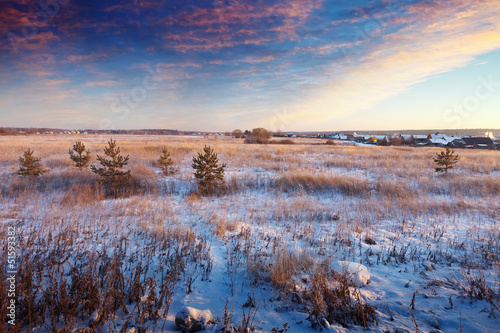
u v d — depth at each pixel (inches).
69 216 266.7
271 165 673.6
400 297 123.2
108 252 170.4
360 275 138.0
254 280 139.8
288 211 300.0
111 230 225.5
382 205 331.9
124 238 192.9
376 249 192.5
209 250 184.1
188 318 95.0
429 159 834.2
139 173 504.4
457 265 162.2
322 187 429.1
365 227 247.4
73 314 99.0
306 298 120.1
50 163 625.0
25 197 338.3
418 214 293.9
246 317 106.3
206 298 121.6
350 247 195.6
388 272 153.5
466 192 408.5
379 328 99.6
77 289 110.0
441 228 244.5
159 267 149.6
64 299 100.7
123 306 105.9
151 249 176.9
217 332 93.6
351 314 106.5
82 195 351.6
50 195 364.5
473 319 103.8
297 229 241.9
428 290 130.2
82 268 142.5
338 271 138.2
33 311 98.0
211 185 412.2
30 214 272.8
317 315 104.0
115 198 372.2
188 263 159.6
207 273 147.6
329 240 201.9
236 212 302.8
